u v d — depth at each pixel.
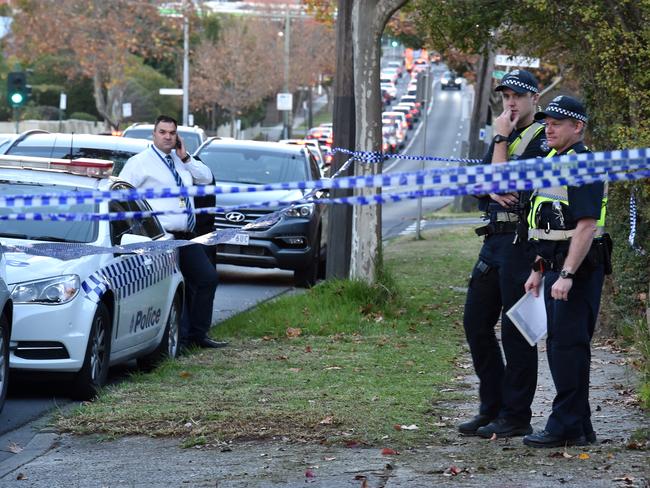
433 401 15.98
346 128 30.36
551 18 23.64
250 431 14.05
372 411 15.12
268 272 38.31
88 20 112.06
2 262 15.52
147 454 13.28
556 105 12.39
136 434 14.27
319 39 164.12
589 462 12.05
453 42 26.94
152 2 116.75
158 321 19.94
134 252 17.86
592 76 22.92
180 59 149.38
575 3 22.41
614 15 21.89
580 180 9.97
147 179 21.02
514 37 26.11
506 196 12.89
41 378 16.97
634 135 20.81
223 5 189.00
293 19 166.62
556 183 9.95
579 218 12.09
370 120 25.62
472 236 52.19
